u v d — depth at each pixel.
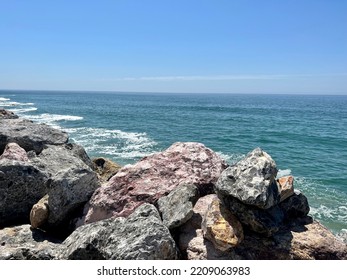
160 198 6.36
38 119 49.97
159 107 97.81
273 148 30.75
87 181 6.78
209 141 34.34
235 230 5.09
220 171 7.16
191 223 5.66
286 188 5.75
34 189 7.26
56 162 9.20
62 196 6.43
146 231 4.85
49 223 6.43
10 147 8.95
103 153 25.27
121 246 4.78
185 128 45.09
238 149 30.00
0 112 16.98
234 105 121.81
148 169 7.02
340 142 35.12
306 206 5.96
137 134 37.19
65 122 47.81
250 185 5.13
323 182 18.88
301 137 38.34
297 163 24.25
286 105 133.38
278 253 5.08
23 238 6.11
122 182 6.75
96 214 6.38
